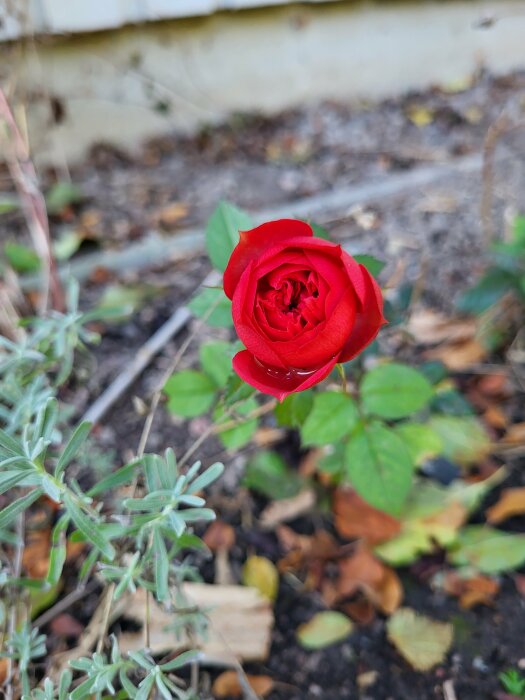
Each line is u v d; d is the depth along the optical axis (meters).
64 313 0.50
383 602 0.38
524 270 0.49
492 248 0.48
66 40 0.67
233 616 0.37
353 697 0.35
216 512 0.43
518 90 0.81
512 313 0.53
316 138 0.77
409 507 0.42
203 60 0.74
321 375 0.22
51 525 0.40
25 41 0.58
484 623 0.37
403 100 0.82
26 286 0.57
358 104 0.81
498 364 0.51
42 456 0.26
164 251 0.62
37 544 0.39
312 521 0.42
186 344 0.35
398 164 0.72
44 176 0.70
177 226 0.65
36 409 0.33
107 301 0.55
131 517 0.31
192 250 0.62
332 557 0.41
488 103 0.80
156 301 0.57
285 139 0.77
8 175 0.67
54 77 0.69
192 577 0.39
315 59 0.78
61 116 0.66
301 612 0.38
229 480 0.44
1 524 0.25
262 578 0.39
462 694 0.35
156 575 0.26
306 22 0.75
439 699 0.35
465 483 0.43
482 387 0.49
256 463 0.44
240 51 0.75
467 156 0.72
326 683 0.35
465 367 0.51
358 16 0.76
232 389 0.28
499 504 0.42
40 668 0.35
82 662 0.27
